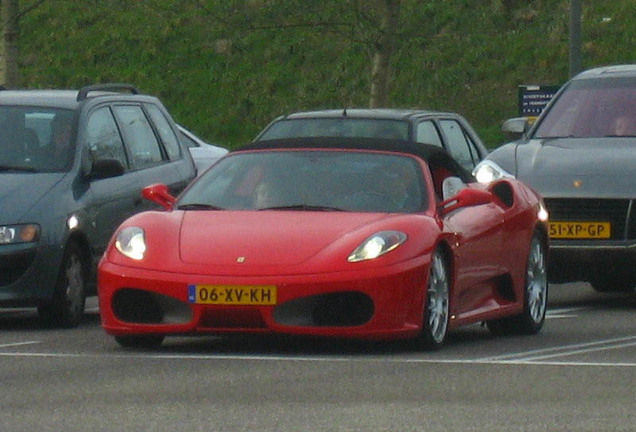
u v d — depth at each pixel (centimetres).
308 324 1778
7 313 2497
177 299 1795
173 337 2003
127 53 7281
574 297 2697
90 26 7519
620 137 2656
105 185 2378
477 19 7062
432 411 1383
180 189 2606
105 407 1409
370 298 1778
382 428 1296
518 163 2545
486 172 2536
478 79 6731
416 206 1927
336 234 1827
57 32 7500
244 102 6850
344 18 4947
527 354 1831
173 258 1819
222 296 1777
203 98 6931
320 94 6844
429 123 3069
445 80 6712
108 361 1747
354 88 6844
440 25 7056
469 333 2136
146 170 2538
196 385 1549
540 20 7000
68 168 2336
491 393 1491
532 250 2167
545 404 1421
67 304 2239
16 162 2344
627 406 1409
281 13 5078
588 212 2480
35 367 1695
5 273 2206
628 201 2464
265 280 1772
